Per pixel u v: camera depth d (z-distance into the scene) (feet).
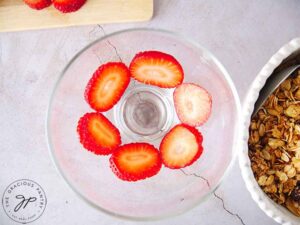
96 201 0.64
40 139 0.70
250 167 0.58
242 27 0.70
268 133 0.62
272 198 0.63
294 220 0.60
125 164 0.62
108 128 0.62
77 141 0.64
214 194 0.69
